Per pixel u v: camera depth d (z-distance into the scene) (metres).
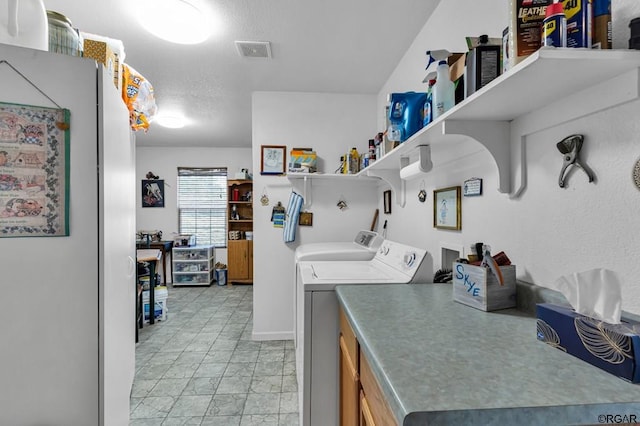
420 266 1.45
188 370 2.44
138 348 2.85
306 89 2.97
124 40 2.08
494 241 1.24
